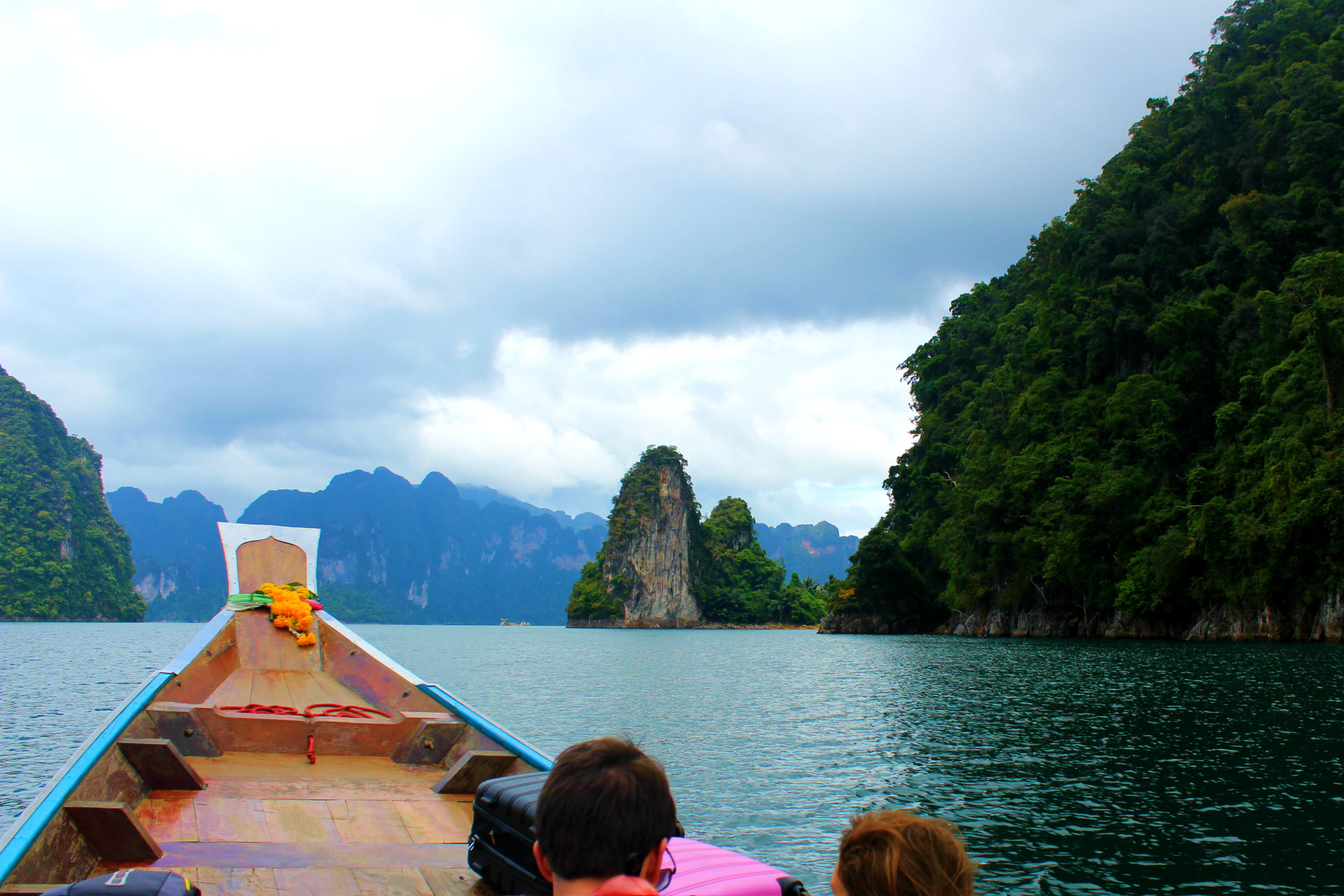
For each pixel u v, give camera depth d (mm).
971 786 12344
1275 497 50188
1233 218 70125
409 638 108875
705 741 16672
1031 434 74375
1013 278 105125
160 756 5320
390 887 4051
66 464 189250
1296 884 8203
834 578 115625
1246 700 21844
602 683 31688
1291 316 58875
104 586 181375
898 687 27938
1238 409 59219
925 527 88188
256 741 6730
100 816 4047
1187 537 55844
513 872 3809
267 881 4039
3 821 10477
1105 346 72625
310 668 9203
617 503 189250
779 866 9023
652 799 1844
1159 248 75125
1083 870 8656
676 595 182375
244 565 10477
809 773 13453
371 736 6906
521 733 17984
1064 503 64375
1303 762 13758
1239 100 78188
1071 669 33469
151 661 43156
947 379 98250
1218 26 89125
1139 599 58156
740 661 48781
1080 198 84625
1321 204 66062
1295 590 50625
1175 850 9234
